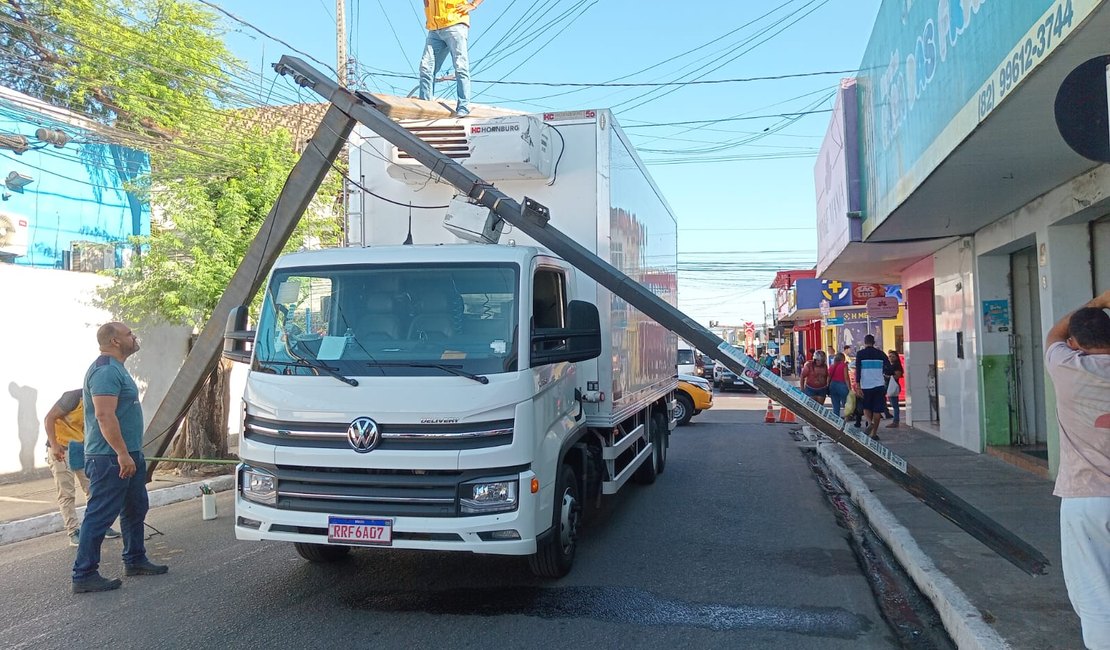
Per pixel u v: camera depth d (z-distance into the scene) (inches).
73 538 317.4
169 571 270.4
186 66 616.4
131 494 262.7
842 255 596.1
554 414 242.2
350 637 208.4
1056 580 236.7
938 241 540.1
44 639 207.8
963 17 259.4
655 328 423.5
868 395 601.6
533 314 232.1
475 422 211.0
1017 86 213.3
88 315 493.4
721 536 324.2
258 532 220.4
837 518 361.1
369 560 280.4
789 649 204.1
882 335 1215.6
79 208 613.3
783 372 1973.4
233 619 221.9
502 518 209.5
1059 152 291.6
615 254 307.7
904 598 248.4
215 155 503.5
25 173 576.4
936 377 645.3
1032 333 497.0
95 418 248.1
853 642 209.3
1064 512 161.3
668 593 247.6
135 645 203.3
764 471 501.7
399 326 228.2
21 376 454.3
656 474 457.1
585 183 298.0
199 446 468.8
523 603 236.2
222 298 339.6
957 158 296.4
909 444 567.8
